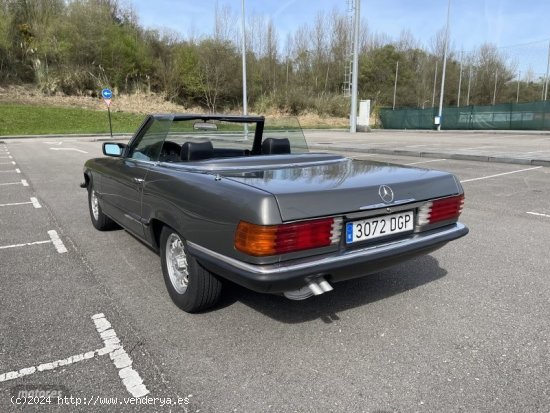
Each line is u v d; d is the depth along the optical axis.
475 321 3.12
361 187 2.73
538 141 19.34
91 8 44.00
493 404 2.25
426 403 2.26
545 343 2.82
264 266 2.44
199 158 3.60
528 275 3.96
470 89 64.44
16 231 5.50
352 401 2.29
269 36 54.53
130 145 4.22
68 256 4.54
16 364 2.62
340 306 3.36
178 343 2.85
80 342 2.87
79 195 7.95
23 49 40.62
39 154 16.34
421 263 4.28
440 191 3.13
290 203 2.44
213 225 2.69
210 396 2.33
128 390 2.39
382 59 64.25
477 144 17.86
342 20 58.19
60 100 38.94
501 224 5.70
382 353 2.72
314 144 19.17
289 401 2.29
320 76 58.38
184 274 3.27
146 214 3.57
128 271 4.11
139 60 46.72
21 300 3.49
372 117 46.34
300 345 2.82
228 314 3.23
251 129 4.22
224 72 49.66
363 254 2.68
